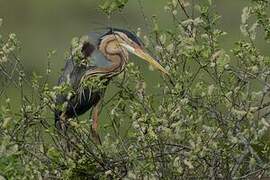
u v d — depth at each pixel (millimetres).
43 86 12727
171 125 11664
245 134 11922
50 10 31656
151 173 11641
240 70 12273
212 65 11852
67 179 11750
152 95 12172
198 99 12164
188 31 12492
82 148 12016
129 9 26781
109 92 14734
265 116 12273
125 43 13414
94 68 13312
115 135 12531
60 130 12266
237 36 22484
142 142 11883
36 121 12062
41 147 11992
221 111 12383
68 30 30312
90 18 30891
